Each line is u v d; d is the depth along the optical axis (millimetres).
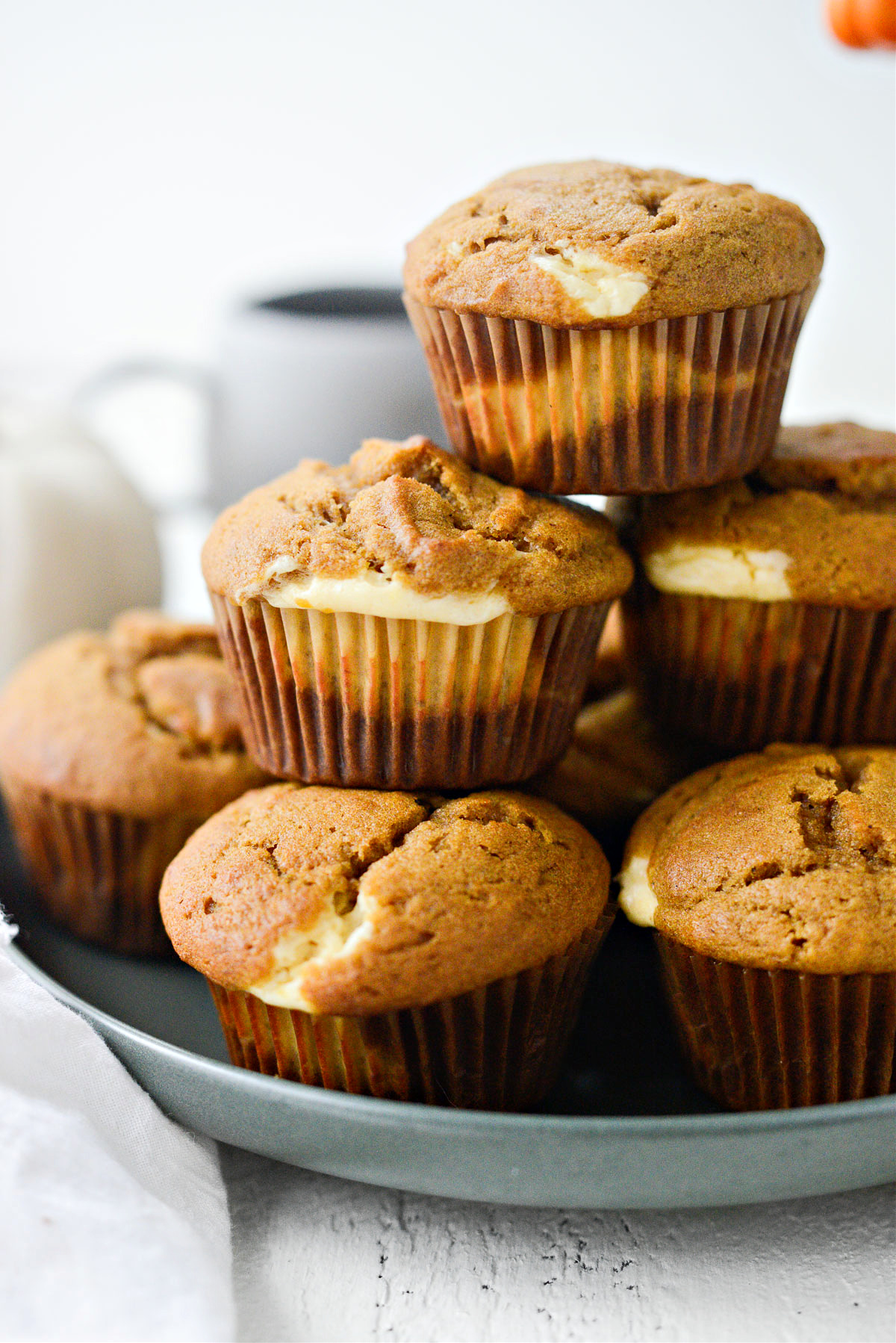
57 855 425
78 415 573
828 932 349
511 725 376
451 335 374
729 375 369
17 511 510
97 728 420
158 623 449
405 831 365
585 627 379
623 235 362
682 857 368
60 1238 330
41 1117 344
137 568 540
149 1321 323
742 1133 329
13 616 511
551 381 368
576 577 368
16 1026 352
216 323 630
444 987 348
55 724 423
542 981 358
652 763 416
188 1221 346
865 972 349
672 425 371
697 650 397
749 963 354
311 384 538
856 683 390
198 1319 324
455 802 372
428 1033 354
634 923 377
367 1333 339
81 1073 353
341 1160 343
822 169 808
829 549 381
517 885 356
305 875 356
